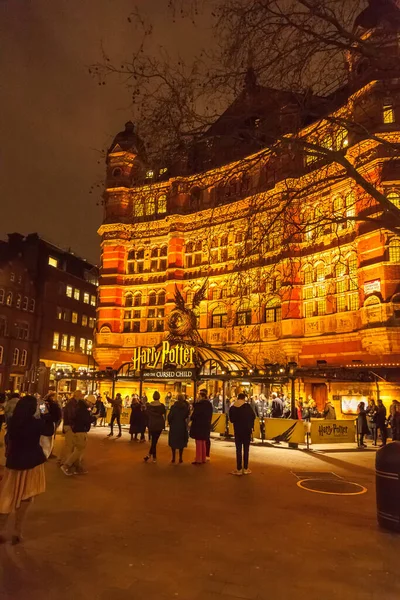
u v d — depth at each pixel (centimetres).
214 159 1212
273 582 512
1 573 519
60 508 802
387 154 2431
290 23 867
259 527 716
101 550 597
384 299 2427
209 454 1412
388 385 2405
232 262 3372
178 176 2936
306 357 2884
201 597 472
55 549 596
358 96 1262
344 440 1911
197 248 3644
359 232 2603
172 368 2502
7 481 622
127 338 3781
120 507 817
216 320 3431
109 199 3956
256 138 964
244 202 3234
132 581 506
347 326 2709
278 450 1706
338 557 593
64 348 5850
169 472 1180
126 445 1738
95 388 3762
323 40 873
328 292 2822
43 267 5622
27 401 646
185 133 966
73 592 476
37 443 642
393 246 2453
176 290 3484
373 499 926
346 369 2195
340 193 2812
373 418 2022
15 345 5128
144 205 1452
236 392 2078
